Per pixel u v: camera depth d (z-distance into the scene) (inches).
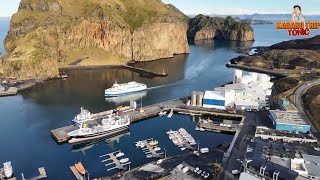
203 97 7696.9
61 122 6953.7
